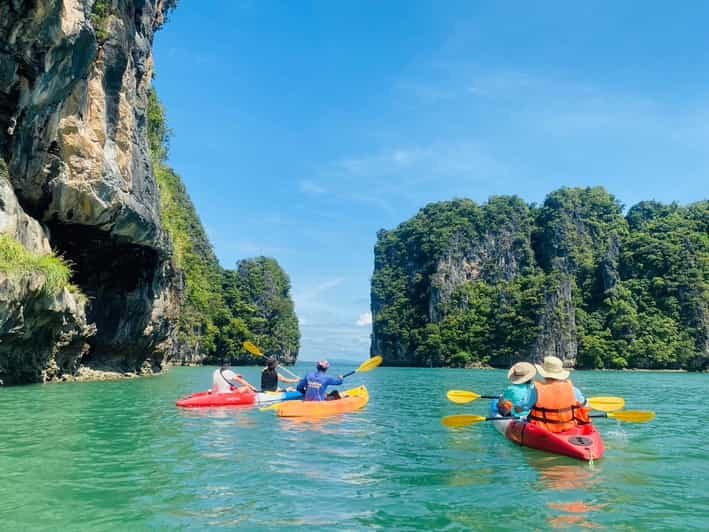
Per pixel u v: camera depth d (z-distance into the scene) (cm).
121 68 1803
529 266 11125
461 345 9856
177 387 1703
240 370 5156
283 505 416
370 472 526
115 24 1744
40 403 1072
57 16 1304
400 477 509
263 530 363
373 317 12812
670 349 8369
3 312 1292
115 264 2139
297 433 748
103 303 2188
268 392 1149
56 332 1652
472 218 11844
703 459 606
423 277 11425
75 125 1627
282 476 502
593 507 422
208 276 9475
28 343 1531
